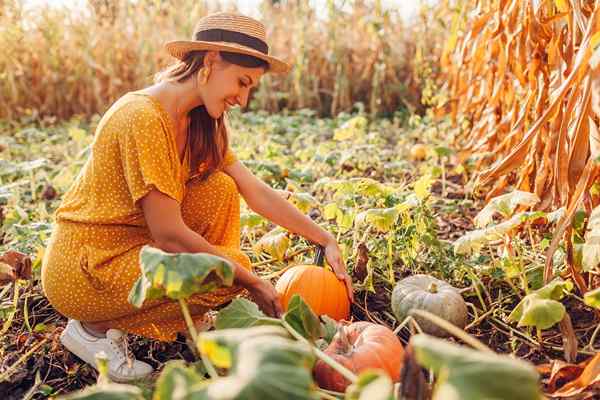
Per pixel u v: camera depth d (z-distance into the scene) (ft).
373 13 29.45
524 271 9.12
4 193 11.23
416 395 4.63
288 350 4.37
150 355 8.13
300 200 10.10
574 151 8.49
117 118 7.27
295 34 31.14
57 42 30.07
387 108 30.27
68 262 7.54
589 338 8.19
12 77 29.12
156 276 5.63
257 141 21.61
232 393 4.04
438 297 8.05
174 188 7.29
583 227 8.86
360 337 6.92
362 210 11.69
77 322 7.91
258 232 12.38
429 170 15.24
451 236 12.06
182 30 30.68
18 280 9.07
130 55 31.65
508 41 11.65
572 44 9.57
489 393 3.80
